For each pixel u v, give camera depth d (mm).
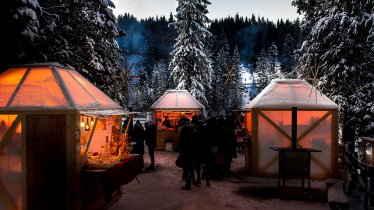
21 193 6004
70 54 11219
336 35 17109
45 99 6375
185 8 29047
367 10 17328
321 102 11445
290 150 8945
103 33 12797
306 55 18188
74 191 6195
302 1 19703
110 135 8281
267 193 9414
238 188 10000
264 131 11547
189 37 28938
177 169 13109
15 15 8555
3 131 6141
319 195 9133
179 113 21297
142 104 52844
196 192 9484
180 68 28766
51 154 6207
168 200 8648
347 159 8836
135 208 7961
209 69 29375
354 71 16750
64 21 11586
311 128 11234
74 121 6238
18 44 8992
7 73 7117
